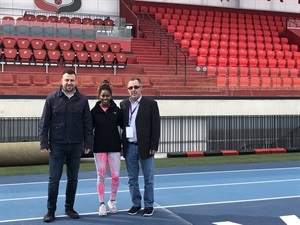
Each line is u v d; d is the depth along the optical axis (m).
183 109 14.08
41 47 17.52
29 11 22.61
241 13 27.94
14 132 12.35
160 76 15.74
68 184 6.05
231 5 27.70
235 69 16.97
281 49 24.00
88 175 10.02
